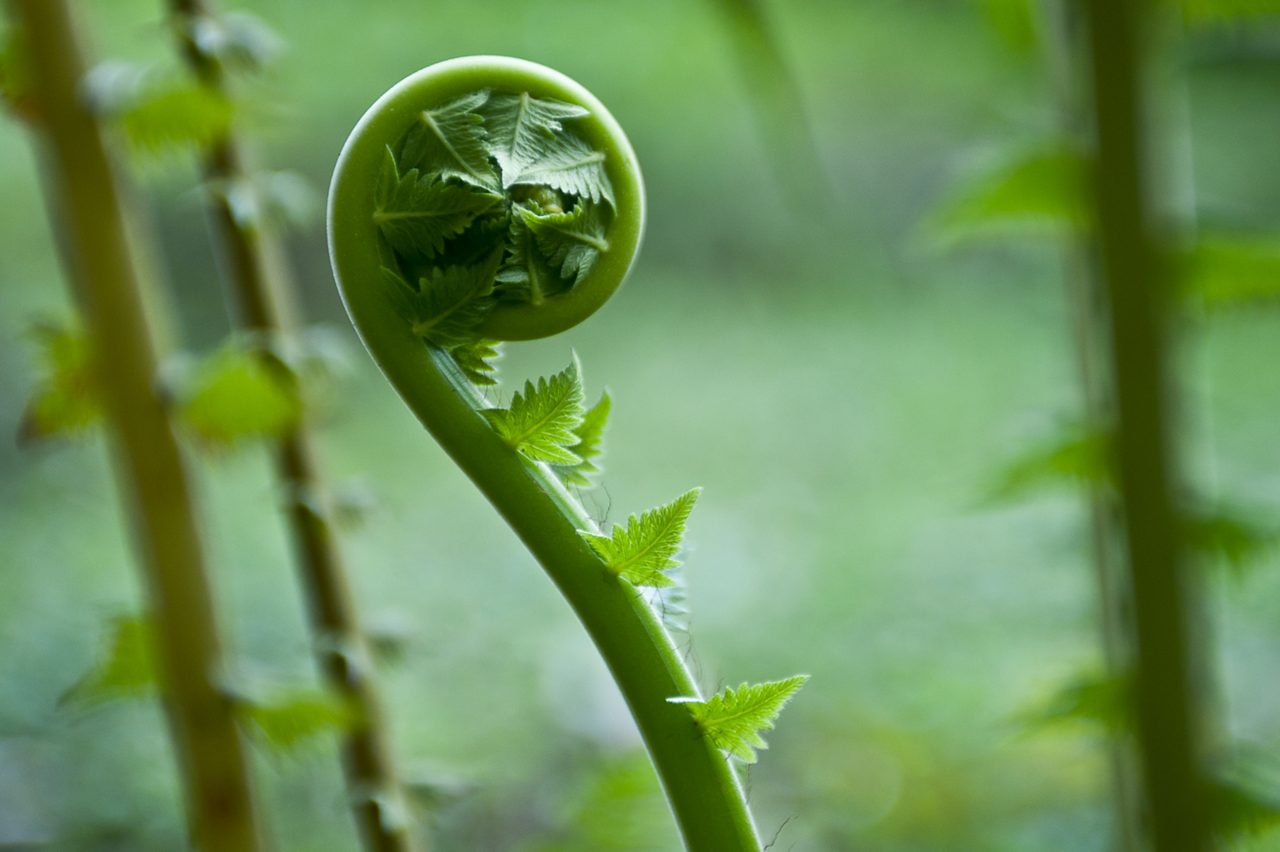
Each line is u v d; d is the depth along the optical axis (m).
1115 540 0.88
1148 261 0.77
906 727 2.30
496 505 0.59
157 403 0.80
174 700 0.81
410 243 0.59
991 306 5.15
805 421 4.33
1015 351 4.73
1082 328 0.88
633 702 0.59
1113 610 0.89
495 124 0.59
